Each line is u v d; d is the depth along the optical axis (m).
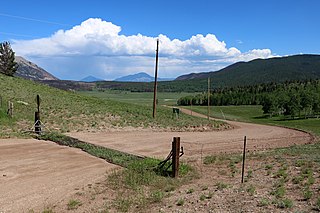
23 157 16.17
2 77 52.16
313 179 10.65
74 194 10.71
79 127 27.88
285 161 14.48
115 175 12.79
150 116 38.12
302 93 95.81
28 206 9.64
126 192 10.79
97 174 13.30
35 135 22.72
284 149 19.80
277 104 98.81
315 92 98.06
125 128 29.81
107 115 34.56
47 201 10.06
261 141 26.83
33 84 53.78
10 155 16.52
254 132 37.62
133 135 26.56
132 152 18.66
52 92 50.19
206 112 97.56
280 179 11.09
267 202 8.54
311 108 91.38
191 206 8.96
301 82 158.38
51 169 14.02
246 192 9.78
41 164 14.85
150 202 9.66
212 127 37.75
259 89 155.12
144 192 10.73
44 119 28.89
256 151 19.88
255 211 8.03
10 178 12.53
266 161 15.11
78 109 36.09
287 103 95.25
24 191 11.00
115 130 28.48
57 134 22.64
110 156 16.55
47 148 18.67
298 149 19.30
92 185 11.71
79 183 11.98
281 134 35.59
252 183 10.97
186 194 10.20
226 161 15.76
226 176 12.66
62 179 12.51
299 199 8.75
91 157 16.62
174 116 42.50
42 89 50.91
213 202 9.09
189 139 26.41
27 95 41.16
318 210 7.80
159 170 13.21
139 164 13.95
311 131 41.75
